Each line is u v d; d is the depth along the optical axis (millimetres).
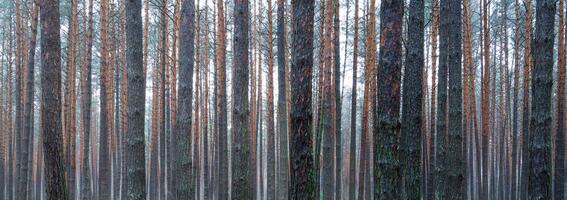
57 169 6250
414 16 6062
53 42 6246
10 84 18641
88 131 12445
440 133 8055
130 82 6453
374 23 13188
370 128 20750
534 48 5473
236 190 7184
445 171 8289
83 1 14938
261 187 20156
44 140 6238
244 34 7102
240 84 7125
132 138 6453
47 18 6223
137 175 6445
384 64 5344
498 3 19078
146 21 16125
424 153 13828
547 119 5375
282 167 10539
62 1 16281
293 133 4898
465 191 13898
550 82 5387
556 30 19453
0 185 17859
